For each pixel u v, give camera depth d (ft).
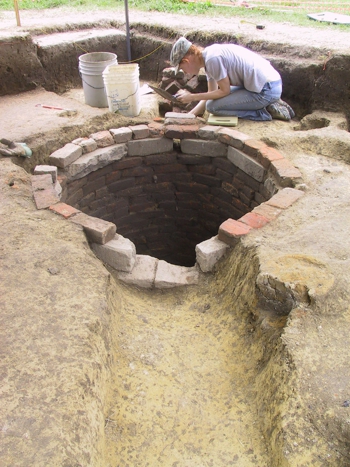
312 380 6.40
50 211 10.28
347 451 5.70
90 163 13.10
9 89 17.12
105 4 24.18
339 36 17.66
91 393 6.46
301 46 16.56
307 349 6.84
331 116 15.30
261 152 12.51
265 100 14.29
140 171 14.82
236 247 9.62
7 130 13.48
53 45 17.99
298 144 13.20
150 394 7.47
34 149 12.78
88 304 7.77
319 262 8.26
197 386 7.68
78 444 5.69
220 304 9.42
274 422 6.43
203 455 6.59
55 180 11.77
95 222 10.03
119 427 6.89
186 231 16.84
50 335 7.06
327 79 15.51
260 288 8.07
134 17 21.59
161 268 10.31
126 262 9.95
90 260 8.91
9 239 9.19
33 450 5.45
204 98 14.26
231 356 8.23
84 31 20.20
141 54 20.39
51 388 6.22
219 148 13.91
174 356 8.26
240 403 7.32
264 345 7.78
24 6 23.16
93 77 15.20
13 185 10.97
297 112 16.60
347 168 12.07
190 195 15.76
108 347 7.68
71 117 14.85
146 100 16.93
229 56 13.52
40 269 8.46
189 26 19.66
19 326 7.17
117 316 8.75
